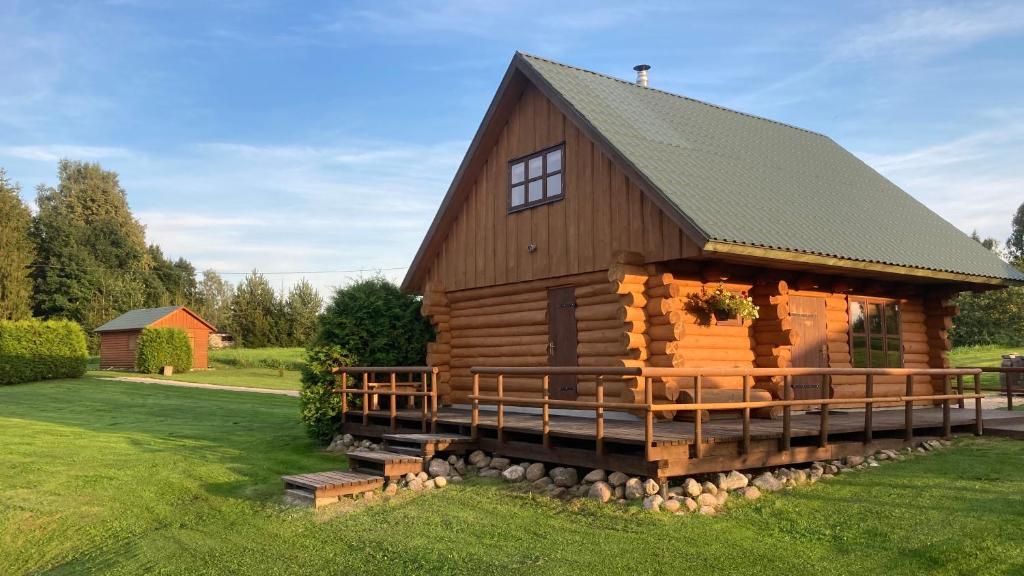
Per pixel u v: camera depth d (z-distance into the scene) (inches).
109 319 2492.6
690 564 302.8
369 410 642.2
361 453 489.7
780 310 559.8
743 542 325.4
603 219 555.5
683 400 507.5
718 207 505.4
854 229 595.5
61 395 1162.6
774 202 567.8
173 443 663.1
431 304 698.2
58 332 1459.2
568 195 587.2
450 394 700.7
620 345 544.4
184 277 3240.7
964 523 337.7
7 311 2196.1
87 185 2979.8
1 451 615.5
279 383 1530.5
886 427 499.2
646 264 523.8
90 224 2864.2
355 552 350.6
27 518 434.0
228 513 433.7
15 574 363.3
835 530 337.7
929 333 736.3
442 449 495.5
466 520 383.2
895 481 414.0
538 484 433.1
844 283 634.2
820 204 623.2
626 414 540.7
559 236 593.0
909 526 337.4
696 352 534.6
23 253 2256.4
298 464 557.9
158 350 1710.1
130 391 1244.5
